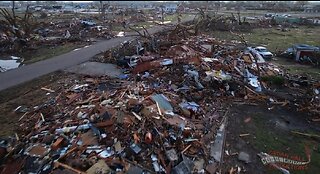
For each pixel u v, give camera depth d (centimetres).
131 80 2119
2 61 2708
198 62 2294
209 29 4556
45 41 3475
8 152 1248
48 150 1240
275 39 3947
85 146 1259
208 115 1661
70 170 1116
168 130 1384
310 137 1509
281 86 2111
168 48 2741
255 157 1321
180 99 1756
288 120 1675
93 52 3000
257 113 1742
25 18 3634
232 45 3322
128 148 1239
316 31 4697
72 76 2252
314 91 2017
